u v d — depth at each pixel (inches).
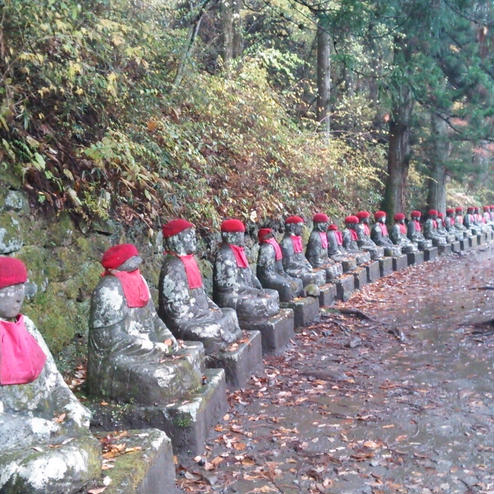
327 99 616.4
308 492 152.6
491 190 1337.4
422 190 924.0
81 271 221.3
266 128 443.2
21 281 121.6
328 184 560.4
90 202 220.8
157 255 280.4
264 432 190.4
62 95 226.2
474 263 674.2
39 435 115.3
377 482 157.2
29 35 198.2
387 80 540.4
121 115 259.1
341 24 389.4
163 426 167.3
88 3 231.0
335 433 189.8
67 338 205.0
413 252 653.9
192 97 328.2
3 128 191.0
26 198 195.6
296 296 347.9
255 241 403.5
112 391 170.1
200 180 304.0
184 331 217.8
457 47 602.2
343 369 260.2
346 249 518.3
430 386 235.0
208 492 152.1
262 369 254.1
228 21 483.2
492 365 261.7
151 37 262.1
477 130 676.1
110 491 114.0
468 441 182.2
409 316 376.8
